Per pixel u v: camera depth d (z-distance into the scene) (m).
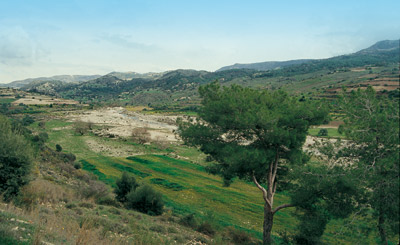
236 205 34.31
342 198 13.45
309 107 15.91
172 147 87.50
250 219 29.66
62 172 33.69
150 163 59.50
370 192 11.95
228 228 22.62
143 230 14.03
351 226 12.15
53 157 40.25
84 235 8.62
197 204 34.03
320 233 17.05
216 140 18.12
